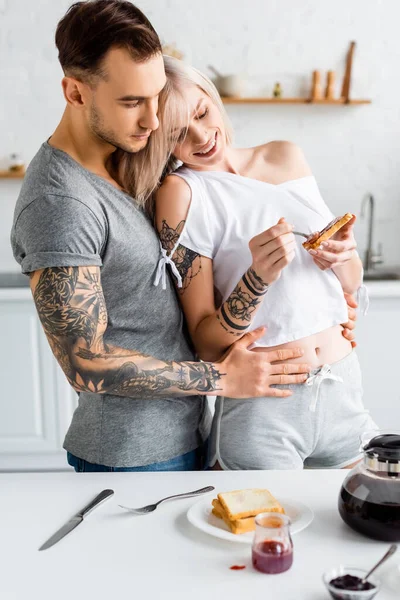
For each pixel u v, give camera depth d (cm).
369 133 374
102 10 127
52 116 368
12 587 99
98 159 142
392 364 316
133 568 103
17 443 323
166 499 124
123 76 127
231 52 365
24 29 359
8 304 312
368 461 112
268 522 105
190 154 158
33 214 133
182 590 97
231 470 149
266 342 156
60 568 104
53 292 130
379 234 381
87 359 136
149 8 360
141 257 145
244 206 157
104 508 123
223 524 114
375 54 366
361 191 379
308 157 376
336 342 162
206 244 154
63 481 135
